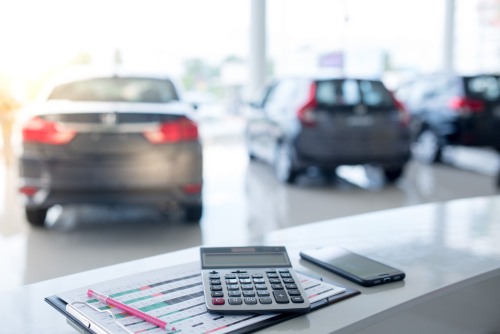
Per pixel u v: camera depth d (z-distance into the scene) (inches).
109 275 30.7
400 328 26.5
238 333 22.4
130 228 134.4
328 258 33.0
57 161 115.6
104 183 115.6
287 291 26.2
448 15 485.7
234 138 395.5
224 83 389.7
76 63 322.7
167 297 26.2
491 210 48.2
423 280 29.2
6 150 234.4
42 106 123.2
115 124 114.9
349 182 208.5
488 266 31.5
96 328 22.7
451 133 241.0
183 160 118.4
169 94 134.4
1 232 130.0
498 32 483.2
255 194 182.1
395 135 186.2
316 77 191.3
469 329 30.1
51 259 108.7
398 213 47.2
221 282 26.9
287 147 193.5
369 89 187.6
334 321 24.0
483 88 235.9
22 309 25.9
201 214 135.3
